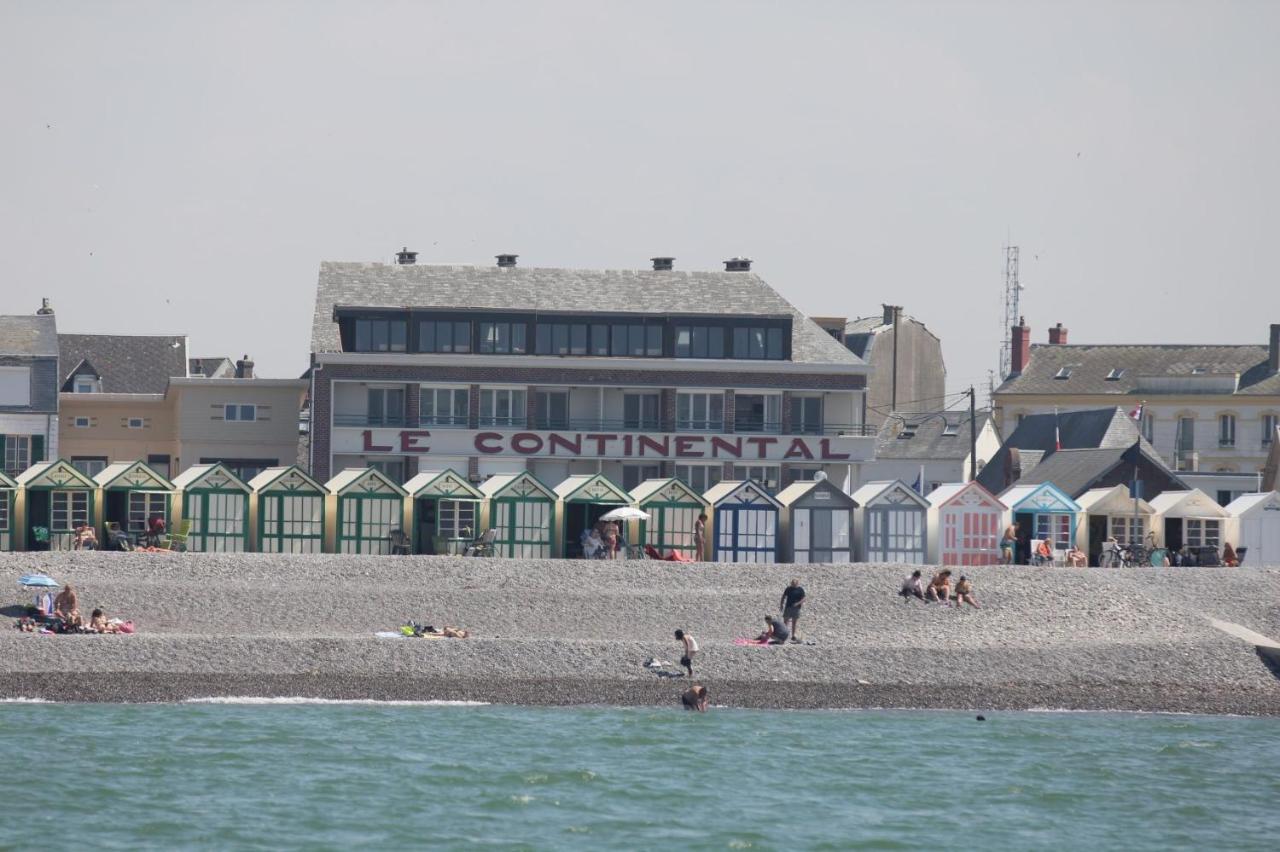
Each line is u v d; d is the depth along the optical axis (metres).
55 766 189.88
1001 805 188.88
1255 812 189.12
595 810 180.38
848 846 171.62
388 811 177.25
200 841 165.00
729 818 179.38
